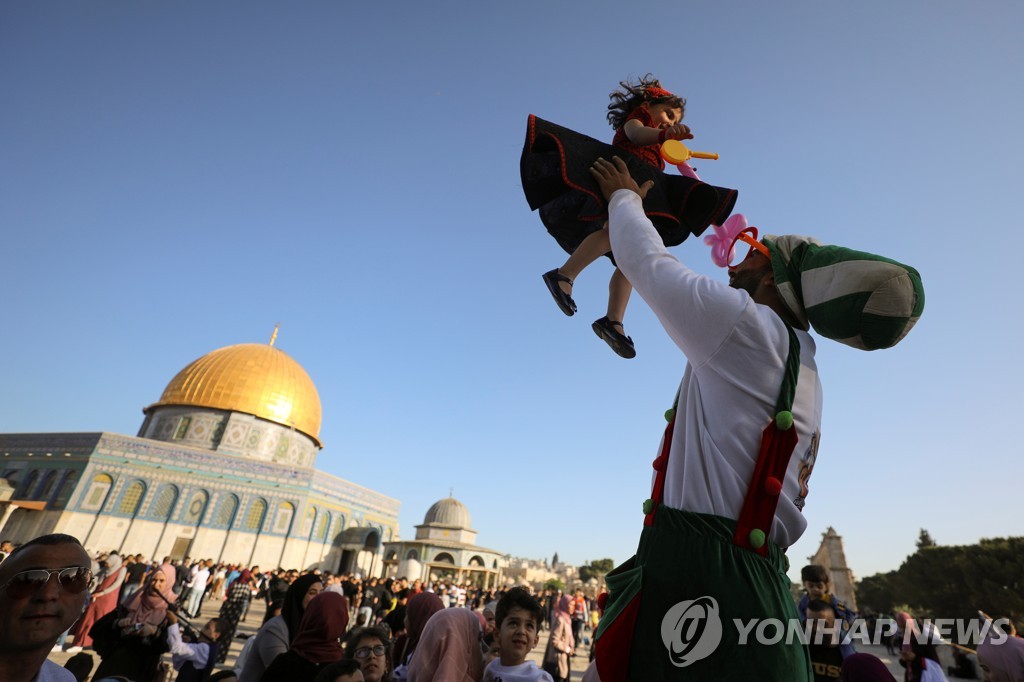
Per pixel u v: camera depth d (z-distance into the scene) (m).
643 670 1.13
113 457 32.88
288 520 35.31
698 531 1.20
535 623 3.52
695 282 1.33
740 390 1.27
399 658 5.55
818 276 1.37
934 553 32.59
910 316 1.25
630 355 2.11
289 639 4.72
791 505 1.24
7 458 35.16
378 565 40.69
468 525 51.00
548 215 2.10
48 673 2.09
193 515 33.22
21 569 1.98
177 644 5.41
